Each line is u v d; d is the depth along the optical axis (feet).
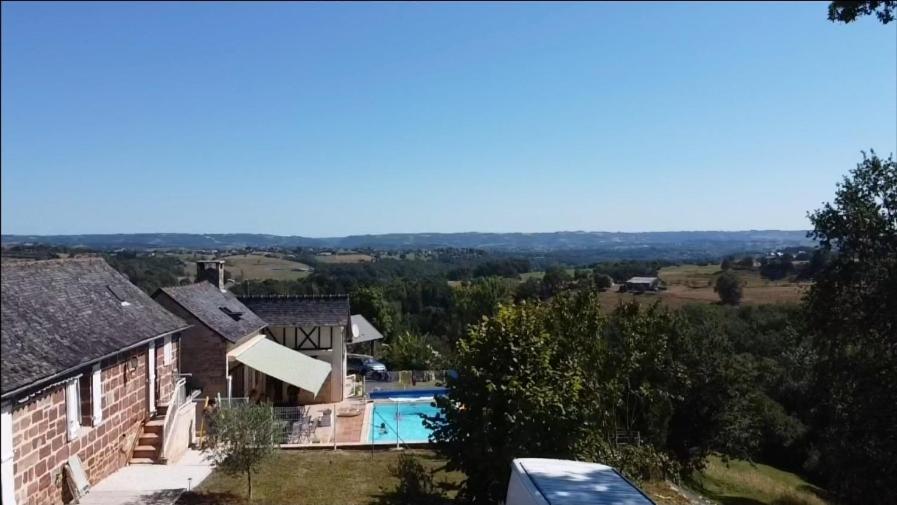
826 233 102.42
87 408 61.00
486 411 54.44
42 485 51.55
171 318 82.23
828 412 118.93
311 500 60.59
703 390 120.78
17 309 53.93
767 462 159.33
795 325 120.26
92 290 70.74
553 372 56.54
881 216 97.40
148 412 75.87
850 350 105.60
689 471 117.50
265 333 134.21
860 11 54.85
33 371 47.83
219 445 62.08
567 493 36.88
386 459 79.77
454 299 279.90
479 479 57.31
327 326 133.49
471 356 57.77
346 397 139.03
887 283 92.12
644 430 100.68
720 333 136.56
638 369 98.07
